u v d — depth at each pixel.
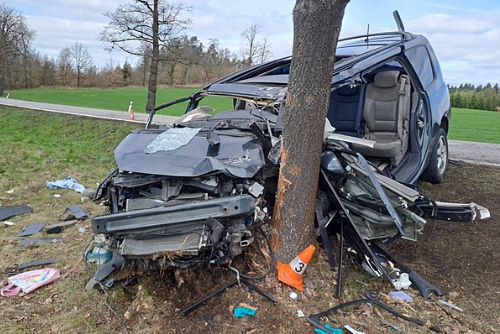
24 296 3.48
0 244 4.56
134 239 3.01
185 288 3.36
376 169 4.00
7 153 9.38
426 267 3.93
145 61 25.64
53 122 16.92
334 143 3.70
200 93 4.82
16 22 46.72
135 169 3.09
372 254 3.57
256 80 4.70
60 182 6.81
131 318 3.12
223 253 3.12
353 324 3.02
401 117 5.26
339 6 2.99
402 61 4.96
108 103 32.25
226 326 2.96
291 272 3.33
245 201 2.92
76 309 3.28
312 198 3.36
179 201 3.04
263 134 3.54
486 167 6.73
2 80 44.97
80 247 4.43
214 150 3.30
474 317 3.17
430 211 3.82
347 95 5.67
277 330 2.92
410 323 3.06
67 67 57.84
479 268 3.90
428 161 5.60
